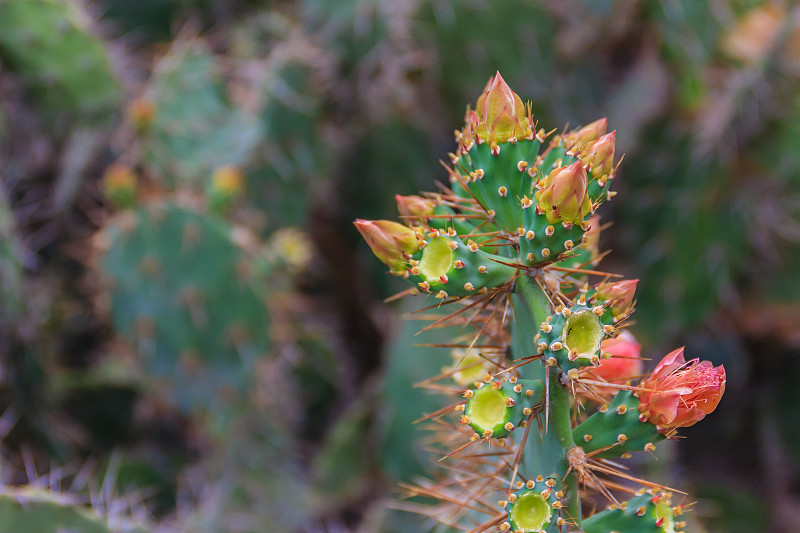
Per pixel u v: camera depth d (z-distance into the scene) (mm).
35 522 979
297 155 1486
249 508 1305
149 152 1395
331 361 1556
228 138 1428
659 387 798
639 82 1547
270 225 1502
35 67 1391
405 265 797
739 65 1545
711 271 1526
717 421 1585
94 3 1678
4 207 1195
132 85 1520
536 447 811
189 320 1265
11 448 1276
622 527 801
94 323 1491
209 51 1580
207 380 1292
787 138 1483
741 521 1450
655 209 1544
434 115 1594
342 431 1366
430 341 1242
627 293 798
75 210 1520
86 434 1418
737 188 1515
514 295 810
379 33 1459
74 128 1442
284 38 1619
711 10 1512
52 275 1462
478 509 870
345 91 1536
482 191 816
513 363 825
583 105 1591
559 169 786
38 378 1275
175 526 1250
